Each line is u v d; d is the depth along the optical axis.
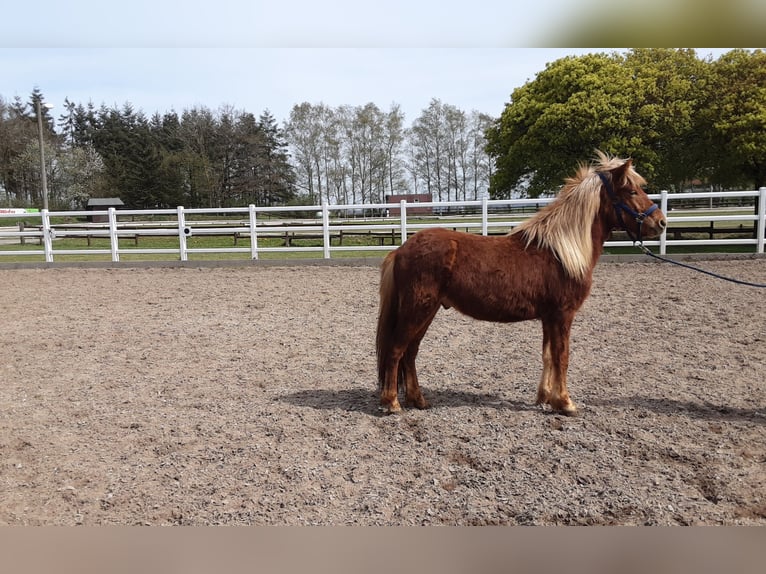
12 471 3.65
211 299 9.84
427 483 3.43
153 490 3.38
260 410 4.68
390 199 43.00
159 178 48.72
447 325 7.75
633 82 16.58
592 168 4.71
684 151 17.02
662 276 10.38
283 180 50.78
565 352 4.45
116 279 12.11
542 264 4.35
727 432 4.05
